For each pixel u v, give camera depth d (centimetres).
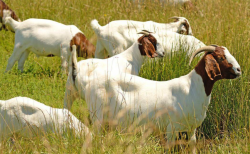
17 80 1311
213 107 1060
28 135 880
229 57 871
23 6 2000
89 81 945
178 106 878
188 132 912
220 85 1076
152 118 884
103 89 916
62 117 887
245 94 1065
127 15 1931
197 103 882
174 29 1516
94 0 2088
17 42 1428
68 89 1028
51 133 857
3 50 1727
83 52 1436
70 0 2052
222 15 1845
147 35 1115
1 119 881
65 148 809
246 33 1359
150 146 842
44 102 1133
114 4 2058
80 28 1862
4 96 1168
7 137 884
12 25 1439
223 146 887
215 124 1044
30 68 1499
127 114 891
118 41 1395
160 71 1109
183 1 2141
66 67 1387
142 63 1125
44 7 2019
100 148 791
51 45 1414
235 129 1000
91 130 866
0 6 1709
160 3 2070
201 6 2058
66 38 1415
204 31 1597
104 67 1000
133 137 841
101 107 910
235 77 877
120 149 794
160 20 1891
